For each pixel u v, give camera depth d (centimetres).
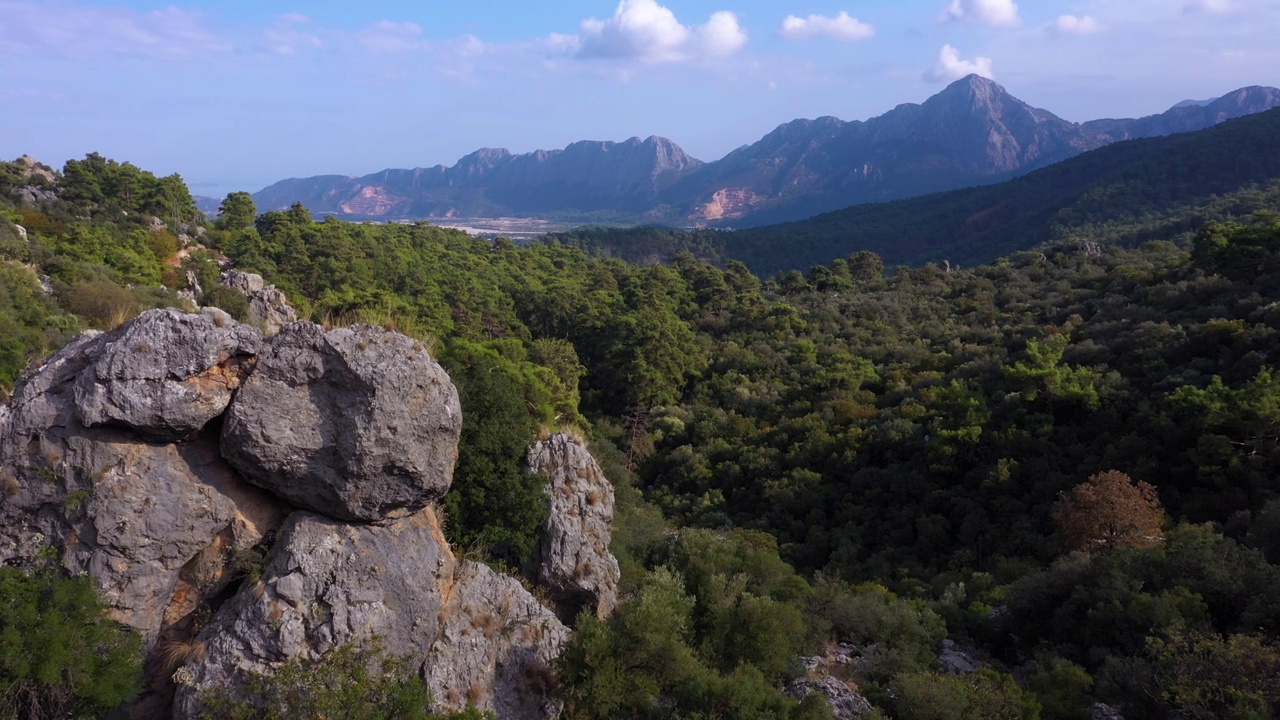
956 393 3884
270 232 7125
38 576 825
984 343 5203
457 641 1070
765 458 4066
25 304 3069
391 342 995
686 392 5653
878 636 1828
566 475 1518
